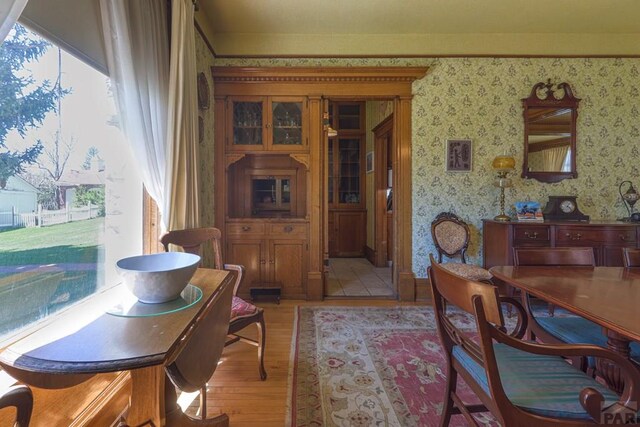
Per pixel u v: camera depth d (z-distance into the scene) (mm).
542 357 1237
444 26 3133
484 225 3240
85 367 674
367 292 3523
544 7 2828
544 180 3303
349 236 5465
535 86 3260
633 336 886
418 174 3293
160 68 1897
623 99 3305
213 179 3168
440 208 3307
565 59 3291
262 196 3826
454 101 3277
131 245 1824
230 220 3234
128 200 1776
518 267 1709
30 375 753
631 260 1741
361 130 5414
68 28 1236
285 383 1797
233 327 1714
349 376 1861
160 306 979
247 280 3256
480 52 3283
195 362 922
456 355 1288
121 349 731
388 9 2840
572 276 1522
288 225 3256
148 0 1758
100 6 1430
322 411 1563
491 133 3293
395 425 1470
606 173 3311
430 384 1785
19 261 1049
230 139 3211
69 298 1296
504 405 939
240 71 3096
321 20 3014
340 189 5477
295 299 3264
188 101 2141
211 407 1597
